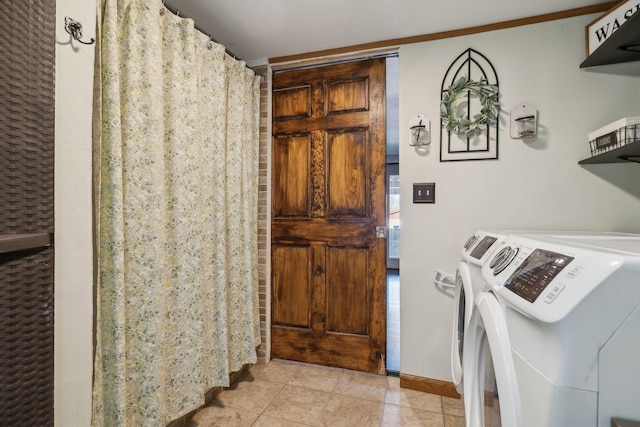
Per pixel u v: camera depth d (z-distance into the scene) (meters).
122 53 1.24
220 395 1.88
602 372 0.51
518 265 0.78
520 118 1.73
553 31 1.71
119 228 1.17
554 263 0.64
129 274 1.26
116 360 1.16
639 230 1.59
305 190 2.26
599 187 1.65
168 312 1.46
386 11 1.69
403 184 1.96
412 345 1.95
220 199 1.78
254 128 2.21
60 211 0.82
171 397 1.47
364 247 2.13
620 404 0.50
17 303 0.60
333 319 2.20
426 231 1.92
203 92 1.68
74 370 0.85
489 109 1.77
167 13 1.44
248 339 2.03
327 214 2.21
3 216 0.58
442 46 1.89
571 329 0.52
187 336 1.52
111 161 1.16
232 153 1.94
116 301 1.16
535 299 0.60
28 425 0.62
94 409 1.13
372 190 2.11
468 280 1.26
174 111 1.46
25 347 0.62
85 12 0.88
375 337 2.11
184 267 1.51
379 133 2.09
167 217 1.47
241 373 2.11
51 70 0.69
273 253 2.33
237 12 1.70
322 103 2.21
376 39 1.98
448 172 1.88
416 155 1.94
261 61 2.26
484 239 1.32
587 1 1.60
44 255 0.67
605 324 0.51
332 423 1.63
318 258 2.23
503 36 1.79
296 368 2.21
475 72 1.83
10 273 0.59
